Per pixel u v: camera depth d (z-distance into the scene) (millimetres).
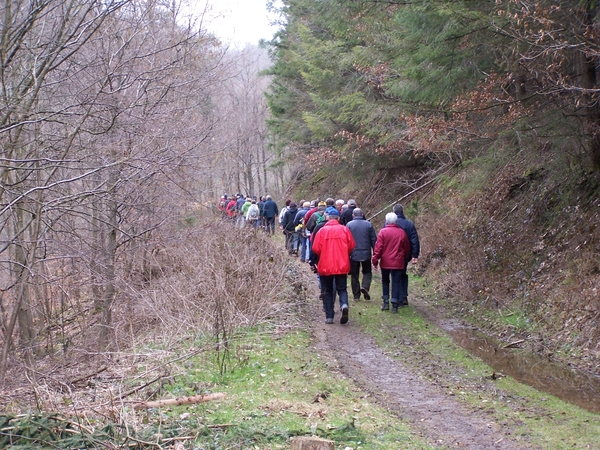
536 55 9070
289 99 28359
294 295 12156
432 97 10594
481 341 9953
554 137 10570
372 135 18375
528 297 10914
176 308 9430
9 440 4988
